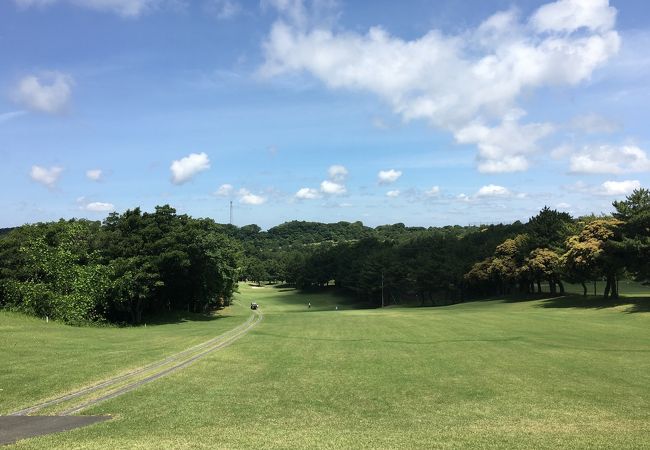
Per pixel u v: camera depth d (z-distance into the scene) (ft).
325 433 31.89
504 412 39.78
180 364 61.05
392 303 379.14
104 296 154.40
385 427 34.24
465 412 39.78
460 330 114.42
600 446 28.89
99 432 30.66
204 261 194.49
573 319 140.67
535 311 175.52
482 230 388.78
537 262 228.22
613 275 183.32
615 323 127.95
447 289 332.80
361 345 86.17
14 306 141.79
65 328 112.78
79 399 40.70
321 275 472.85
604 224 179.83
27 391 42.96
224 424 34.24
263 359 68.28
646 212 159.02
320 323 141.79
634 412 39.91
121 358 64.28
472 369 61.57
